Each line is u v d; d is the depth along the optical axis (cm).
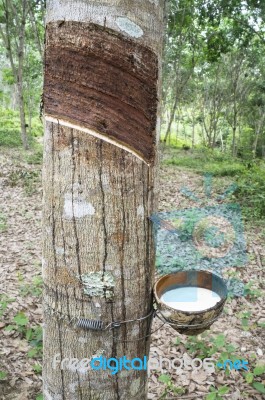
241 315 346
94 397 120
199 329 113
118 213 107
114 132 102
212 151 1903
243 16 1142
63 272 112
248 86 2031
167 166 1376
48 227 113
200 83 2227
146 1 101
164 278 121
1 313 331
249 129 2305
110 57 97
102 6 96
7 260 471
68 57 99
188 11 1311
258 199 701
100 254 108
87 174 104
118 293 112
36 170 1018
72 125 102
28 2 1263
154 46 105
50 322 120
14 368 281
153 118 109
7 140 1555
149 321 125
